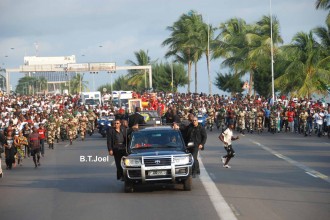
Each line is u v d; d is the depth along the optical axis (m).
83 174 34.19
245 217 18.78
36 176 34.53
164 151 25.41
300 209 20.06
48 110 83.50
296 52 94.25
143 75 181.25
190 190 25.11
